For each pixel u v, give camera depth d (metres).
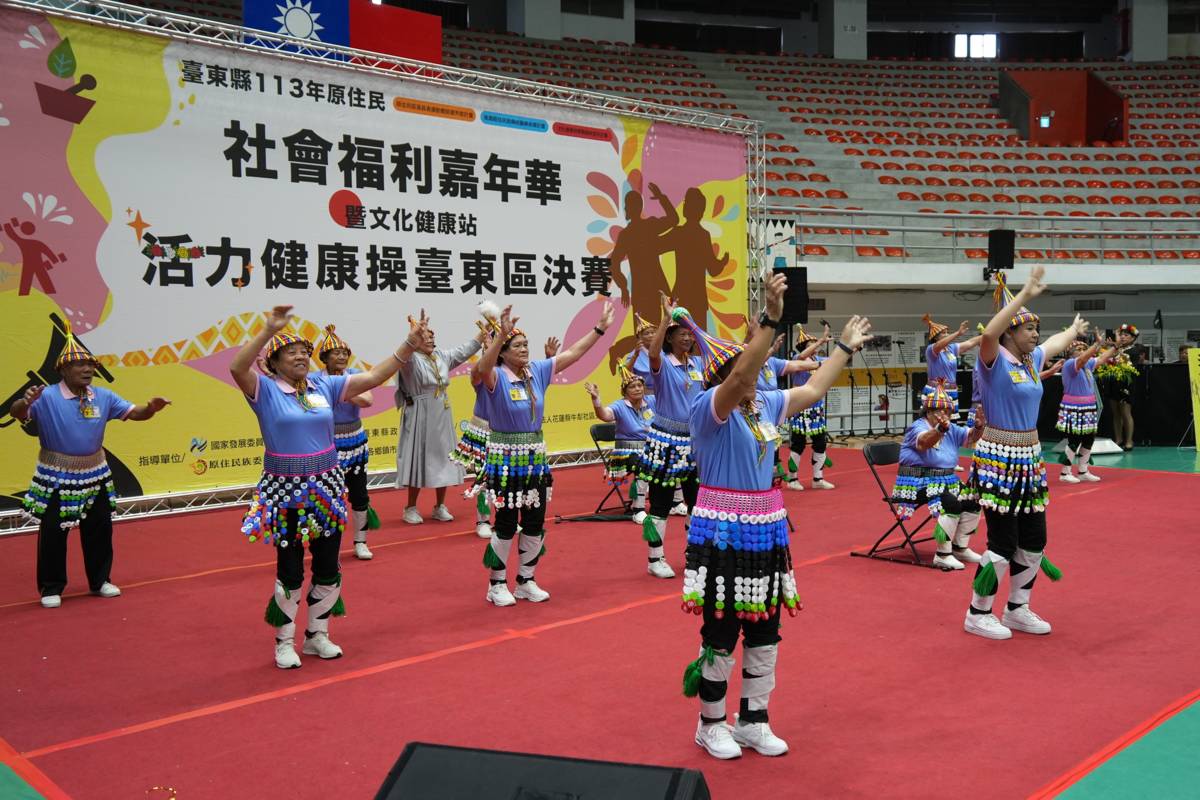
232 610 6.65
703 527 4.05
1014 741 4.25
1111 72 31.55
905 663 5.35
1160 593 6.81
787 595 4.10
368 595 6.98
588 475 13.00
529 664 5.38
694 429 4.09
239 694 4.96
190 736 4.41
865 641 5.76
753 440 4.02
